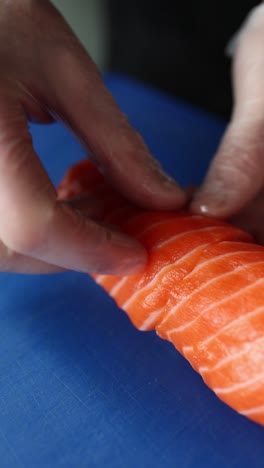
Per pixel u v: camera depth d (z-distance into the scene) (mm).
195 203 282
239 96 340
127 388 263
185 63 512
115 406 257
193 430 248
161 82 535
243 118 318
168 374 269
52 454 243
